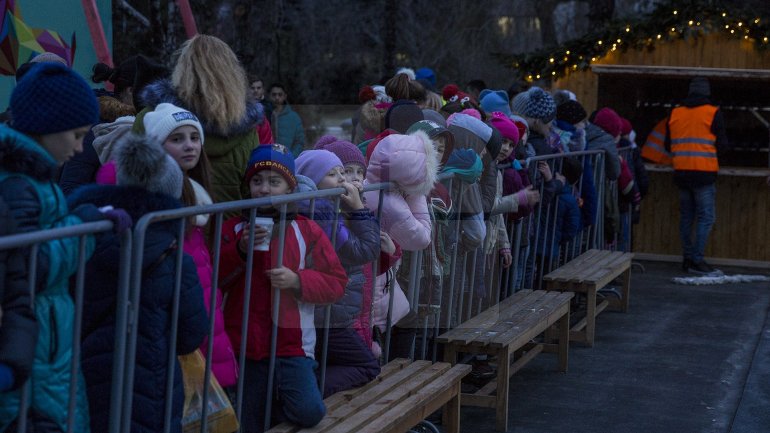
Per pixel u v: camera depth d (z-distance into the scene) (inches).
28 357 89.0
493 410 213.8
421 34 923.4
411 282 169.8
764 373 250.8
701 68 411.8
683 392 231.6
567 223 287.1
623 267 310.8
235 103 144.7
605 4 576.1
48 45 247.6
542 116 278.5
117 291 103.4
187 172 131.8
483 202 178.2
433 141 165.5
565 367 248.2
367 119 200.8
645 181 392.5
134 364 106.0
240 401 128.8
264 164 134.1
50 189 96.0
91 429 108.7
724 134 402.6
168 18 431.2
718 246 439.2
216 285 119.6
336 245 143.1
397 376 161.5
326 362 153.1
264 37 514.9
